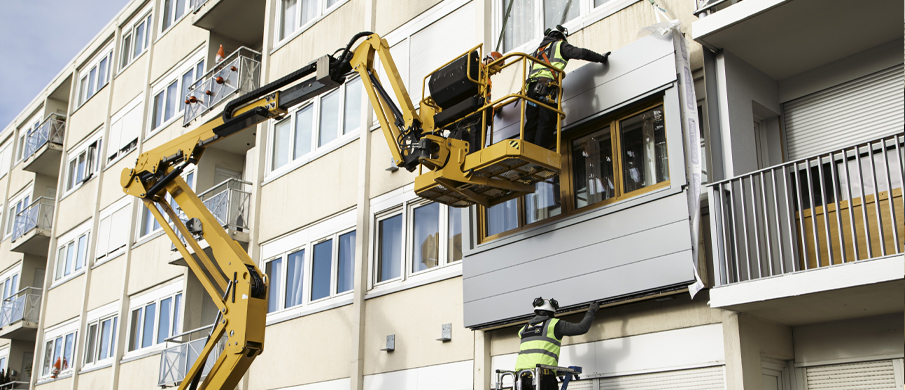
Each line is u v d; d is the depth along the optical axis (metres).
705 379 8.91
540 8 12.27
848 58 9.38
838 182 9.14
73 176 26.78
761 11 8.59
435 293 12.47
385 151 14.25
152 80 22.94
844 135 9.26
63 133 28.56
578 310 10.01
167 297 19.38
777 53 9.37
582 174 10.48
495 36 12.91
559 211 10.65
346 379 13.59
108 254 22.75
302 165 16.11
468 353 11.65
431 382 12.09
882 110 8.99
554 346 8.95
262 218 16.75
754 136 9.45
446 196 10.63
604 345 9.96
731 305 8.16
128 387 19.59
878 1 8.30
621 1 11.02
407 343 12.69
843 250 7.59
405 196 13.60
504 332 11.19
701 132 9.78
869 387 8.43
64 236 26.03
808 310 8.36
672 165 9.22
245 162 20.34
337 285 14.58
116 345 20.45
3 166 34.31
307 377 14.39
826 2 8.37
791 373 9.10
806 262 8.05
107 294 22.05
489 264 11.11
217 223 12.47
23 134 33.28
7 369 28.30
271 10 18.33
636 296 9.34
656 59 9.61
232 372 11.44
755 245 8.91
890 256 7.17
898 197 8.57
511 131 10.94
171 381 16.84
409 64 14.50
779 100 9.93
